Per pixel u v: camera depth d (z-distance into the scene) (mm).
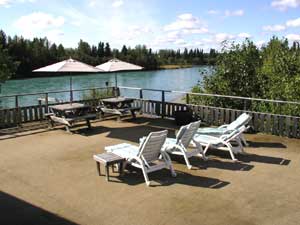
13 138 8688
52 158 6992
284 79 10969
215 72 12391
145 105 11859
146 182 5504
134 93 25516
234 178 5820
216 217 4418
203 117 10469
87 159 6914
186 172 6125
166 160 5980
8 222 4293
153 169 5723
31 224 4242
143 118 11352
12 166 6496
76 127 9961
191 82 40375
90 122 10648
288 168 6348
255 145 7992
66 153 7348
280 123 8773
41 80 43406
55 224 4242
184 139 6477
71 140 8469
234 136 6980
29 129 9641
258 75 12133
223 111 9945
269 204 4801
